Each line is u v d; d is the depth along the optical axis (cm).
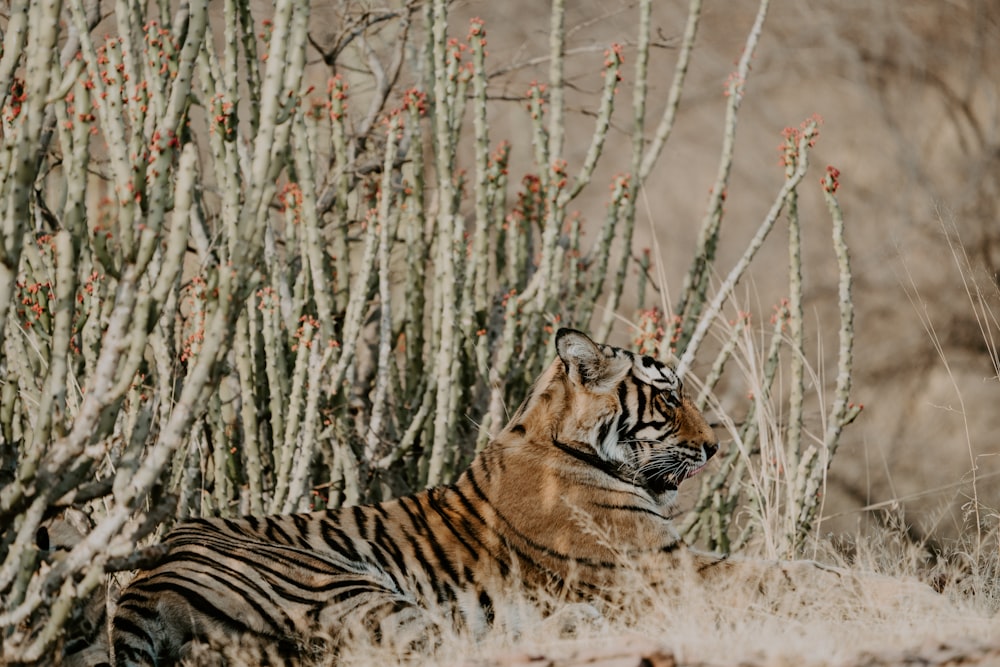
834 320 2364
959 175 2444
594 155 1122
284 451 1027
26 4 681
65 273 669
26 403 990
